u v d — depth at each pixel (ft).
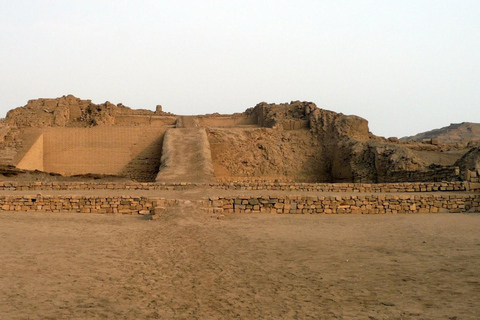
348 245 50.49
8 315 29.01
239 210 75.41
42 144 139.13
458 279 36.22
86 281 36.91
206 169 114.32
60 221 66.85
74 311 30.30
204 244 51.52
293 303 32.22
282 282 37.01
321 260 43.75
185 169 114.11
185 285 36.40
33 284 35.50
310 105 166.61
